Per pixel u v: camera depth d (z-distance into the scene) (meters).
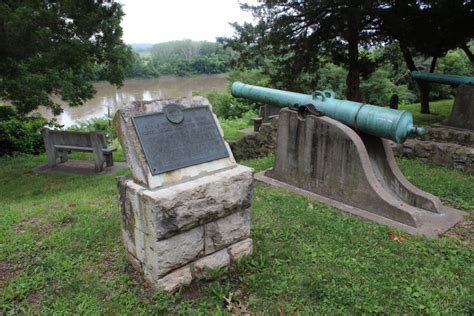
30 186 6.44
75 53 6.26
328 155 4.41
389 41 10.60
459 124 7.69
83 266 2.92
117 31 7.39
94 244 3.26
